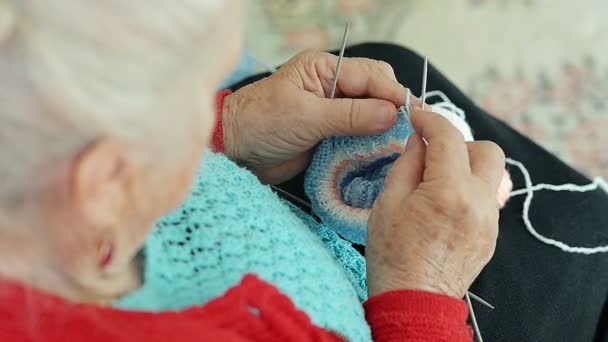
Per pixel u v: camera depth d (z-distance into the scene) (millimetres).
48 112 315
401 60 984
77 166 337
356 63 724
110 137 334
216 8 342
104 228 390
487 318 801
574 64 1539
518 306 811
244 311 461
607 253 872
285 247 564
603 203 898
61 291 413
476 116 951
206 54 358
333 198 730
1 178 336
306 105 699
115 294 459
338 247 738
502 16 1583
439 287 609
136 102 331
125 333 406
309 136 716
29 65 305
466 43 1556
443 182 605
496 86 1512
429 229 604
